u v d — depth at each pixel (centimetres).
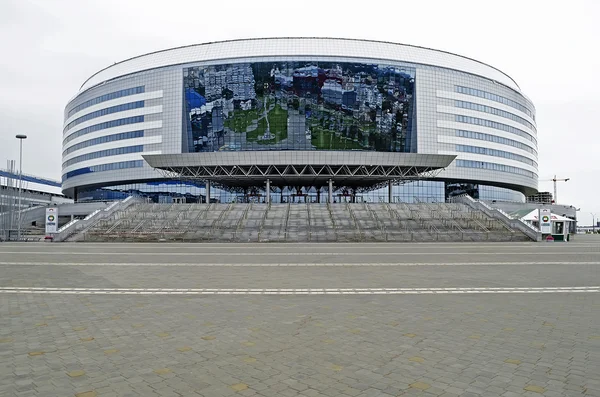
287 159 5512
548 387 459
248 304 913
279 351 588
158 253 2384
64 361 546
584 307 887
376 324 739
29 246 3169
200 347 607
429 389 454
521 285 1178
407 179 6041
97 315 811
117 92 7562
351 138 6712
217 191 7338
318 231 4100
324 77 6681
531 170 8469
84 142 7956
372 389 454
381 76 6856
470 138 7394
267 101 6694
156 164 5488
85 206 6981
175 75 7094
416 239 3991
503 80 8144
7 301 952
